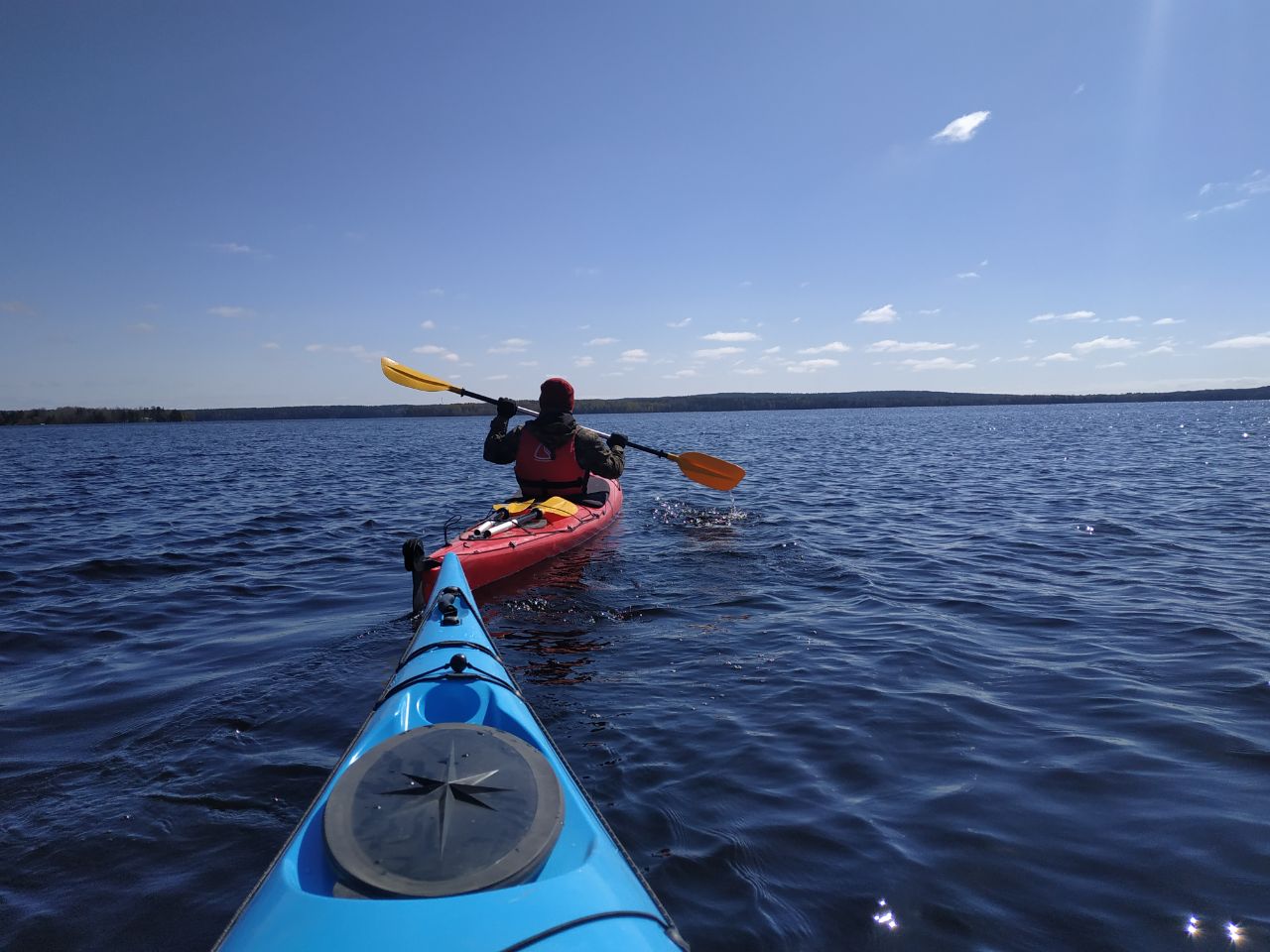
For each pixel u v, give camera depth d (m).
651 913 1.54
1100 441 26.36
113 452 28.81
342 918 1.41
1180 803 2.58
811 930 1.99
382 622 5.00
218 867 2.30
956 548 7.13
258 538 8.27
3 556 7.24
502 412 7.56
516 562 5.90
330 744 3.12
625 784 2.76
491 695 2.60
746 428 45.44
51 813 2.59
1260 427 37.38
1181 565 6.25
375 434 52.00
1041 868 2.25
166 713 3.46
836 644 4.36
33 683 3.89
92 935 2.02
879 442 27.88
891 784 2.75
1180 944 1.93
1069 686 3.66
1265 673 3.73
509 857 1.58
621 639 4.48
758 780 2.78
